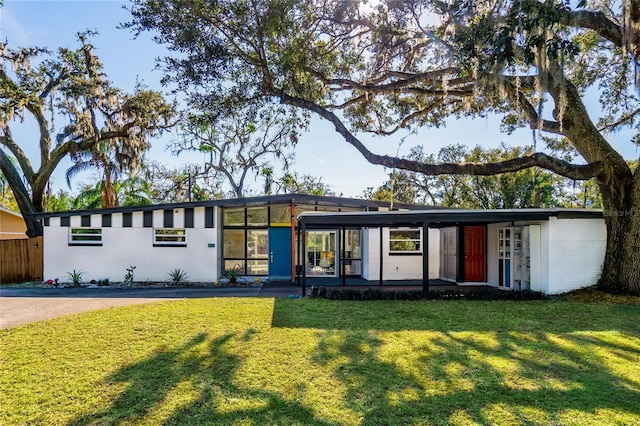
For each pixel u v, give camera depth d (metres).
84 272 13.28
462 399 3.79
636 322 6.94
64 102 16.39
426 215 9.92
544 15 5.27
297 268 14.85
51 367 4.70
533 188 23.91
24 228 21.55
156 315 7.46
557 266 10.19
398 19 8.70
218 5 7.98
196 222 13.74
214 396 3.89
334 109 11.93
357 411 3.57
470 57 5.98
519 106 9.23
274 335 6.02
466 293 9.60
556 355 5.07
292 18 8.39
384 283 13.39
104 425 3.35
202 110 9.87
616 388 4.05
